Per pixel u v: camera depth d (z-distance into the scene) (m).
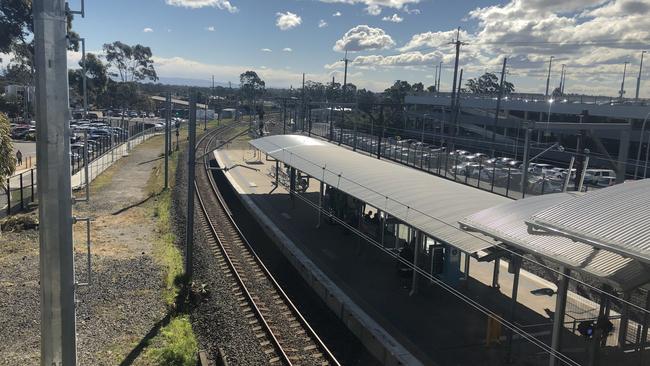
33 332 12.58
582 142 21.52
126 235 21.95
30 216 23.53
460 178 32.56
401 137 68.00
